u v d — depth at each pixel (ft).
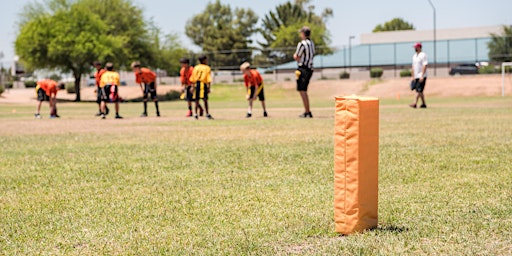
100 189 18.71
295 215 14.38
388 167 21.74
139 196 17.35
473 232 12.34
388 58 229.66
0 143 35.45
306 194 17.06
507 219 13.44
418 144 29.14
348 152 12.07
